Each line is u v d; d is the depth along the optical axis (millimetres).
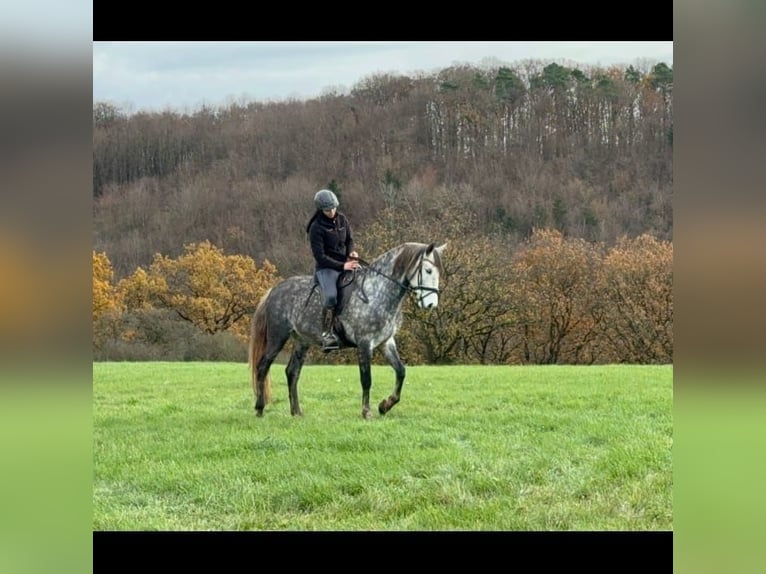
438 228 38312
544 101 38781
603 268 38500
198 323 38250
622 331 39156
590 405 12883
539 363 39312
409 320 37344
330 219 11797
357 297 11586
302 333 11891
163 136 38281
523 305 38406
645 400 13328
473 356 38781
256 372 12172
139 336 37219
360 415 12102
